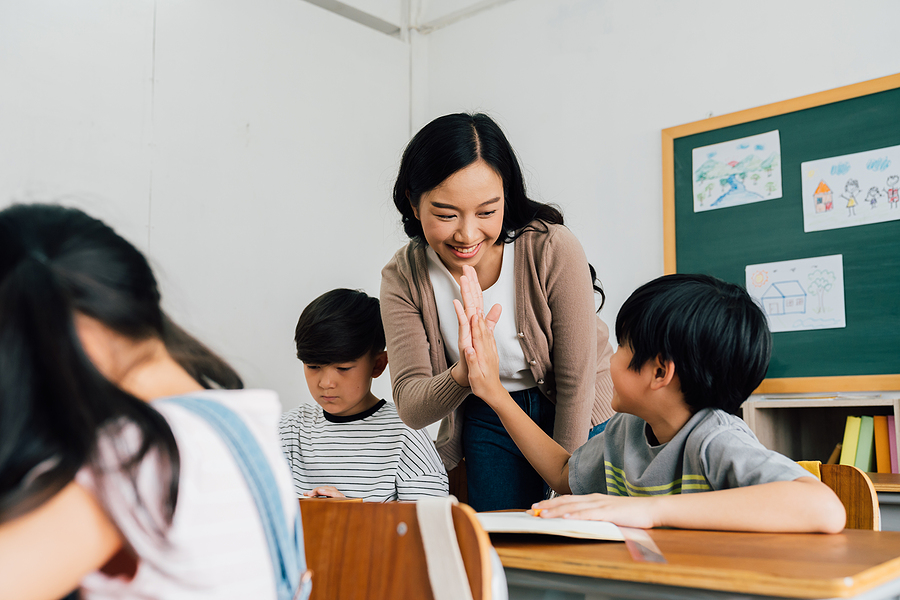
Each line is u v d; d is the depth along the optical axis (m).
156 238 2.85
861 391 2.49
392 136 3.76
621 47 3.19
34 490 0.38
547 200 3.33
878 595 0.58
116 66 2.79
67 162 2.63
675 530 0.82
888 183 2.49
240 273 3.09
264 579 0.47
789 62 2.74
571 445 1.42
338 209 3.48
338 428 1.75
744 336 1.01
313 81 3.44
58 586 0.39
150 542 0.41
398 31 3.92
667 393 1.04
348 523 0.63
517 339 1.44
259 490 0.47
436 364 1.50
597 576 0.63
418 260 1.48
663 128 3.03
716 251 2.84
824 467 1.10
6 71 2.52
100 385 0.41
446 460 1.65
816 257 2.62
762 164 2.76
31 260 0.43
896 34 2.52
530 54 3.48
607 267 3.12
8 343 0.40
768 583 0.55
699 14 2.98
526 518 0.81
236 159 3.13
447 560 0.56
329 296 1.76
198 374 0.54
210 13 3.10
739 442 0.95
